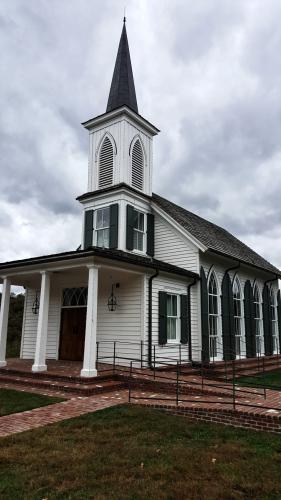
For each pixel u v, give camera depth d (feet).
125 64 63.67
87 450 19.03
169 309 49.06
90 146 59.52
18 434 21.72
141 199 55.93
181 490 14.71
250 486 15.14
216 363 50.37
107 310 48.62
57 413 26.68
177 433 22.22
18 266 45.47
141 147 58.80
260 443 20.43
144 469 16.67
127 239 51.67
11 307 115.65
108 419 24.90
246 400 28.78
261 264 73.56
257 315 69.72
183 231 53.78
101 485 15.07
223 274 59.11
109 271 42.78
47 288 43.32
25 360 54.13
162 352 46.01
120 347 46.21
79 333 52.11
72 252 38.60
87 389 32.71
